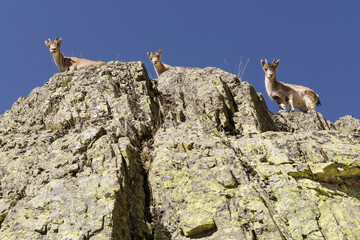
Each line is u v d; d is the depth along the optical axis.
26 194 10.41
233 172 10.69
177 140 12.34
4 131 14.30
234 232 9.14
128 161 11.12
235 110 14.66
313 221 9.51
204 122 13.49
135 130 13.26
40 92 16.75
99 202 9.39
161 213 10.29
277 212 9.81
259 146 11.81
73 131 13.30
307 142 11.71
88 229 8.70
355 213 9.80
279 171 10.69
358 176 10.94
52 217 9.18
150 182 11.12
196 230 9.35
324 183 10.68
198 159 11.22
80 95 14.95
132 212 9.81
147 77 17.33
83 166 10.87
